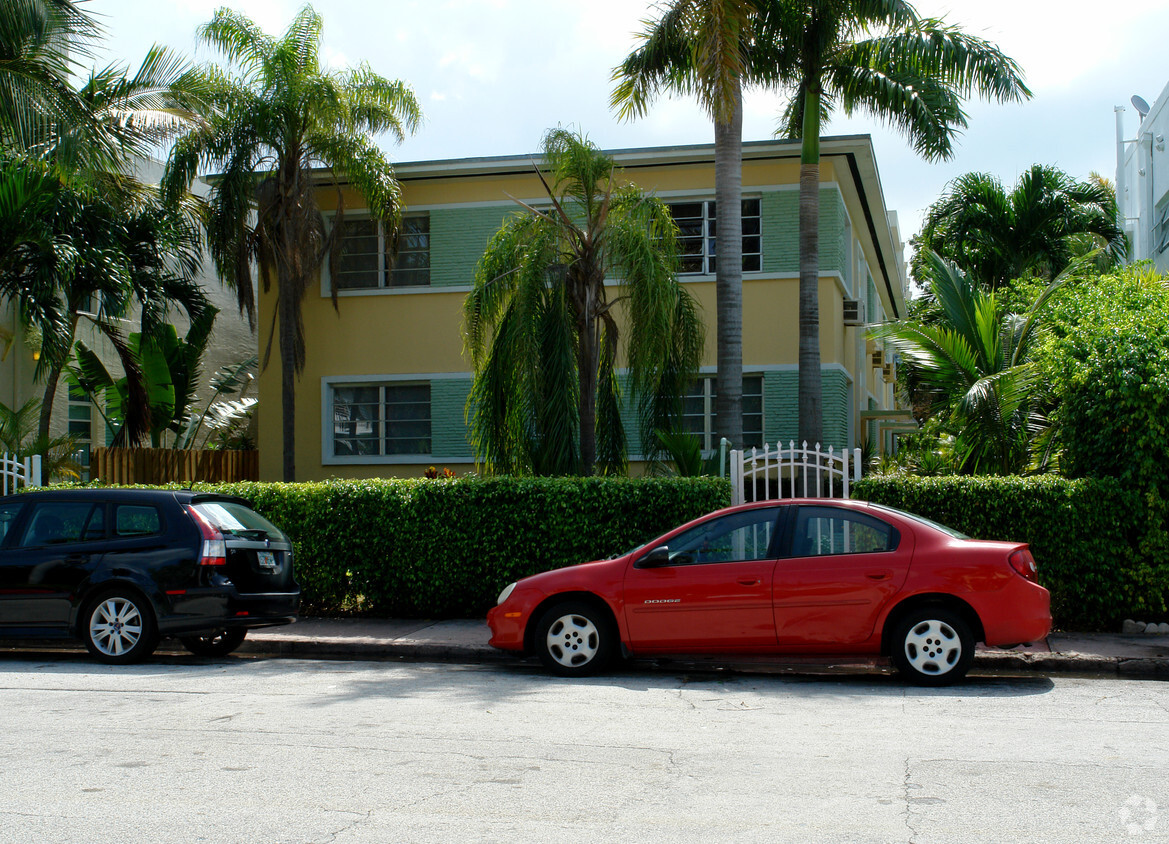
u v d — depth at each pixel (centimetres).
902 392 3300
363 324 1920
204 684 862
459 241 1894
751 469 1184
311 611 1269
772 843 439
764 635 845
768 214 1794
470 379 1877
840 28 1586
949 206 2509
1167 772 553
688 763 577
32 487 1463
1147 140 2756
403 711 734
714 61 1364
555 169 1377
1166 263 2566
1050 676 897
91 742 634
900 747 615
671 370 1372
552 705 759
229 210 1698
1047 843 438
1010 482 1082
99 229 1717
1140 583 1054
